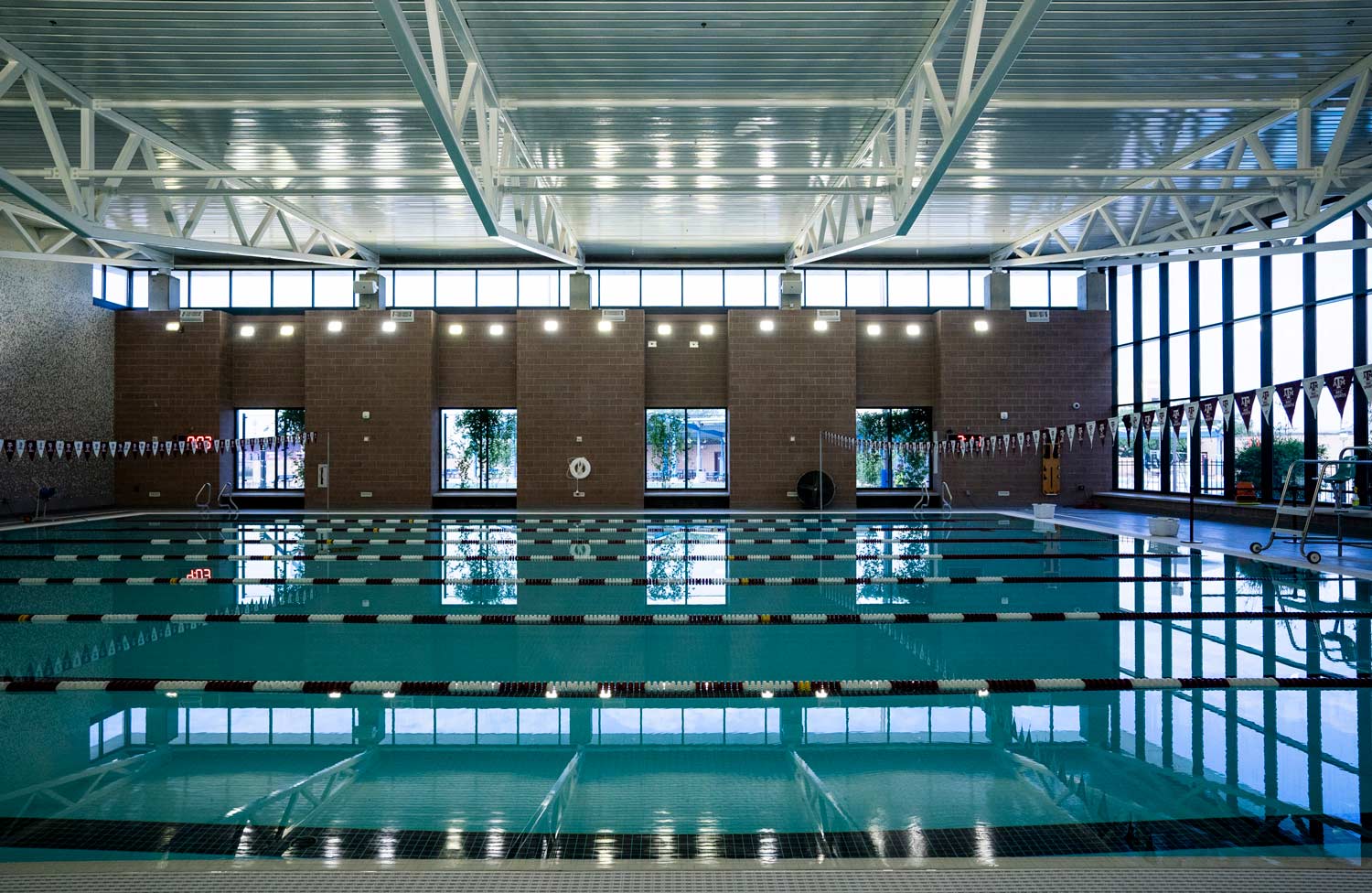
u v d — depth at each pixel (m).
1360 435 10.87
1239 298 13.43
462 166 7.20
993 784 3.04
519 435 16.03
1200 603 6.40
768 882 2.28
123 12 6.63
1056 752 3.38
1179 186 11.49
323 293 16.80
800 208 13.21
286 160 10.33
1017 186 11.68
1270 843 2.56
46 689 4.29
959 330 16.20
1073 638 5.36
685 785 3.04
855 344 16.28
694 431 16.61
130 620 5.95
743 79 7.99
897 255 16.61
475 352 16.56
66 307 14.92
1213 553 9.21
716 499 16.25
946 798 2.92
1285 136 9.62
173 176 8.23
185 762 3.28
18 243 13.92
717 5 6.61
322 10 6.63
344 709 3.99
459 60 7.50
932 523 13.16
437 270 16.78
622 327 16.12
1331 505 10.71
